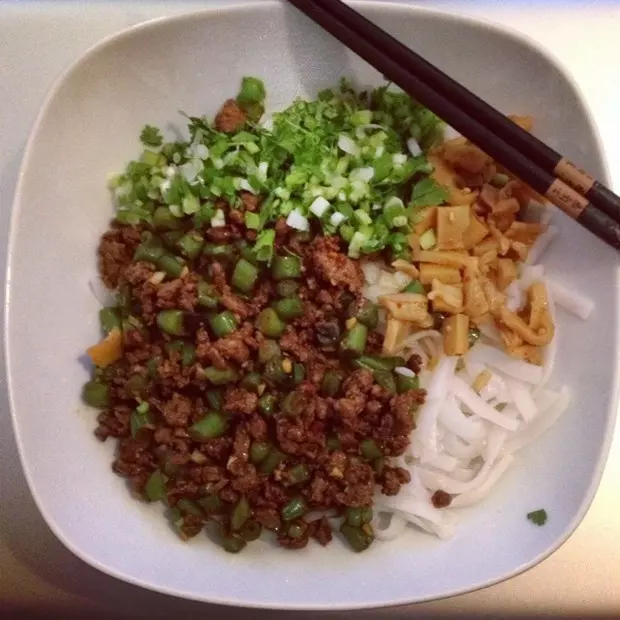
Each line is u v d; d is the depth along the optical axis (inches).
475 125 12.0
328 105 13.3
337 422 12.2
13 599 13.8
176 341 12.6
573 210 11.7
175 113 13.6
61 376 12.8
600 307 12.3
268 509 12.4
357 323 12.4
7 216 14.0
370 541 12.7
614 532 13.5
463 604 13.6
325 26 12.6
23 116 14.2
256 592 12.1
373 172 12.6
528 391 13.0
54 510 12.3
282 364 12.1
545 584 13.5
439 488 12.9
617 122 14.2
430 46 12.9
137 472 12.8
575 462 12.4
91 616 13.8
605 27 14.4
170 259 12.7
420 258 12.6
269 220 12.6
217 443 12.4
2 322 12.9
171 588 12.0
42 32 14.4
